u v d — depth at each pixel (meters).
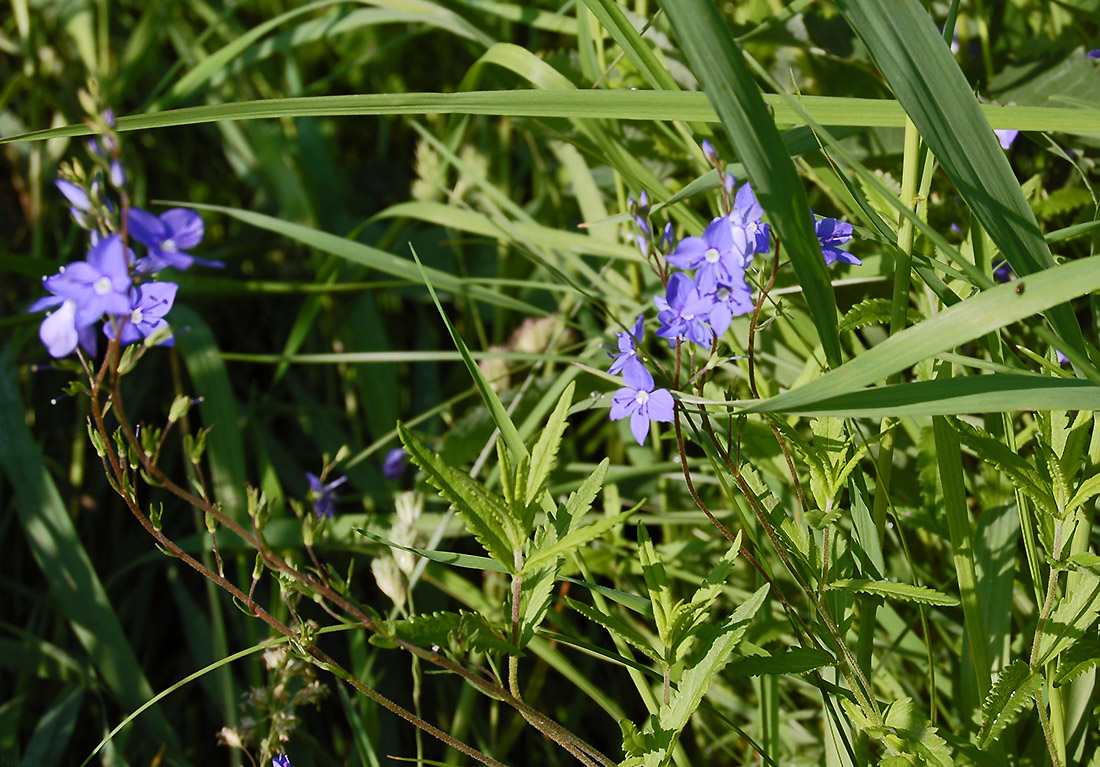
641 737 0.52
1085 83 0.63
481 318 0.78
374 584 0.66
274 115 0.54
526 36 0.87
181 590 0.66
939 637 0.60
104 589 0.66
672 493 0.66
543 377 0.70
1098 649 0.52
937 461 0.56
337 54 0.92
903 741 0.52
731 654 0.54
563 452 0.67
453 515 0.64
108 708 0.64
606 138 0.62
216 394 0.66
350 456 0.71
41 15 0.89
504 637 0.52
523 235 0.66
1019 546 0.59
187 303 0.78
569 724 0.64
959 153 0.51
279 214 0.84
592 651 0.53
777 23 0.66
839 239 0.53
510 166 0.85
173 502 0.70
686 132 0.62
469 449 0.66
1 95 0.86
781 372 0.63
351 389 0.75
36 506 0.65
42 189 0.82
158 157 0.87
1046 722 0.53
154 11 0.86
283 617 0.64
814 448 0.53
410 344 0.80
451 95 0.54
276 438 0.73
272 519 0.65
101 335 0.74
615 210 0.74
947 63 0.51
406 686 0.64
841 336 0.63
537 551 0.51
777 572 0.61
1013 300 0.48
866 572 0.54
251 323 0.82
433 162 0.72
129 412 0.72
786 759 0.60
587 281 0.73
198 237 0.49
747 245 0.51
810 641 0.55
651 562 0.53
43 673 0.64
